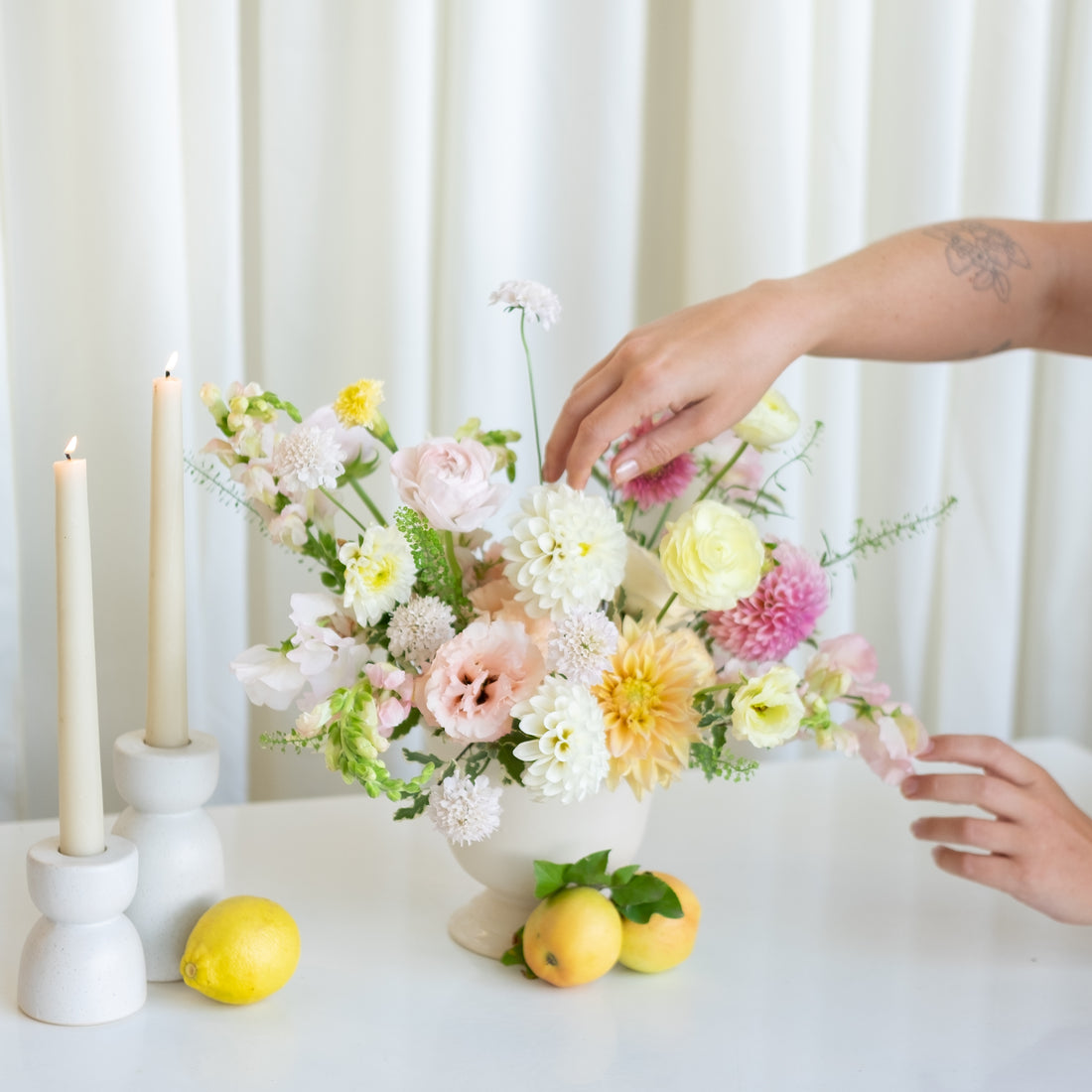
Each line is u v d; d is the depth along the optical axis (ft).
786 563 2.40
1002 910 2.90
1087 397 4.38
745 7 3.63
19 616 3.50
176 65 3.31
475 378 3.67
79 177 3.31
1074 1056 2.32
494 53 3.49
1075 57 4.15
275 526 2.38
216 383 3.48
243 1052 2.22
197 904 2.44
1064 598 4.53
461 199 3.57
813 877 3.02
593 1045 2.28
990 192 4.12
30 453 3.50
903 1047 2.32
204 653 3.57
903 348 3.08
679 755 2.29
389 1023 2.33
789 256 3.78
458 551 2.49
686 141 3.89
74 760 2.23
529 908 2.62
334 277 3.63
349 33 3.50
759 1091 2.17
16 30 3.30
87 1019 2.26
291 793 3.91
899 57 4.00
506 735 2.31
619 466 2.55
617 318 3.82
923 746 2.48
